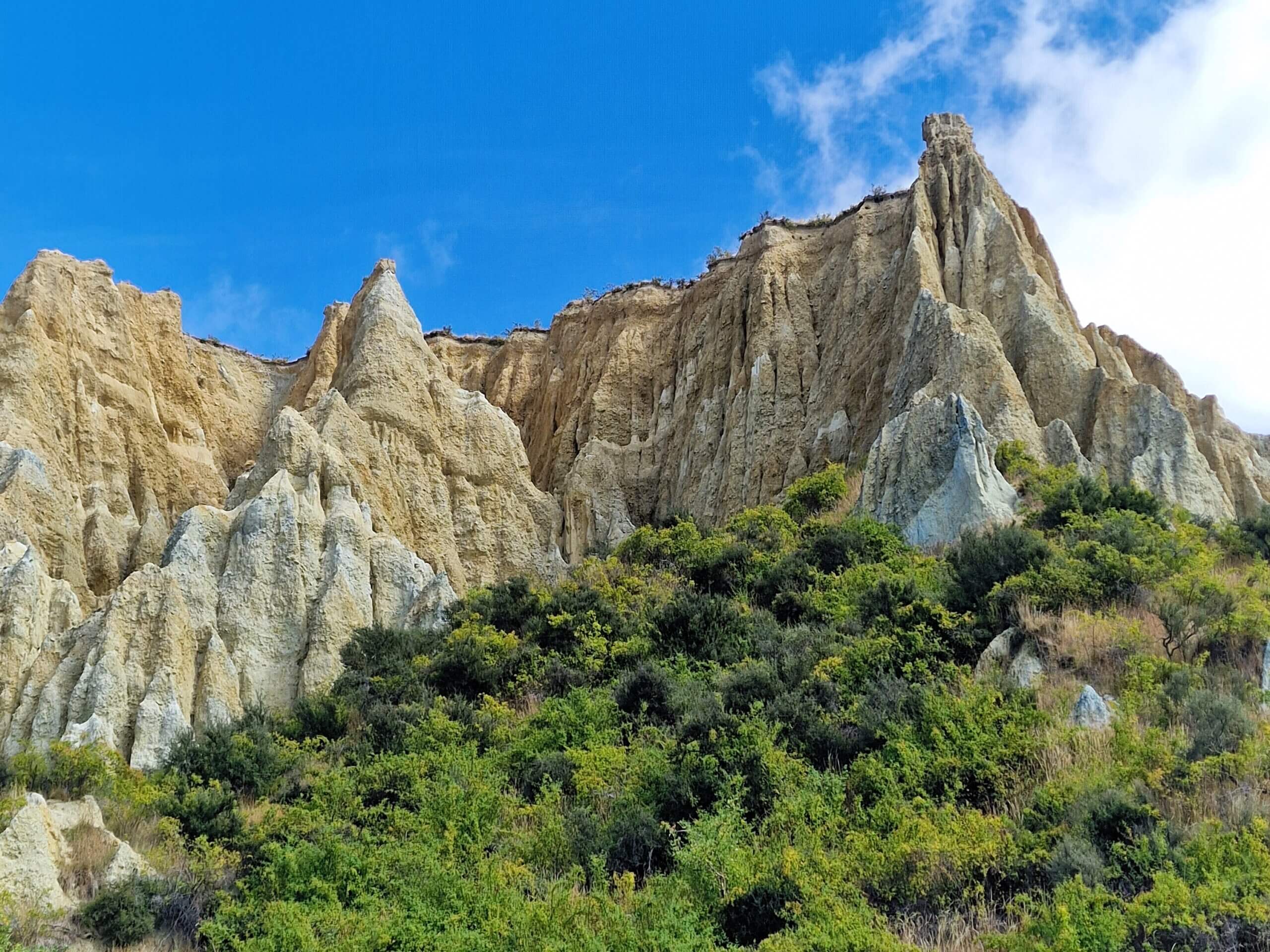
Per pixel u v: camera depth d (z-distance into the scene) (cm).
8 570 3656
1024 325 4434
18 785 2442
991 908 1508
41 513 4269
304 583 4038
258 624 3884
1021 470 3534
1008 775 1836
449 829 2048
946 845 1603
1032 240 5309
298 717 2986
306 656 3834
